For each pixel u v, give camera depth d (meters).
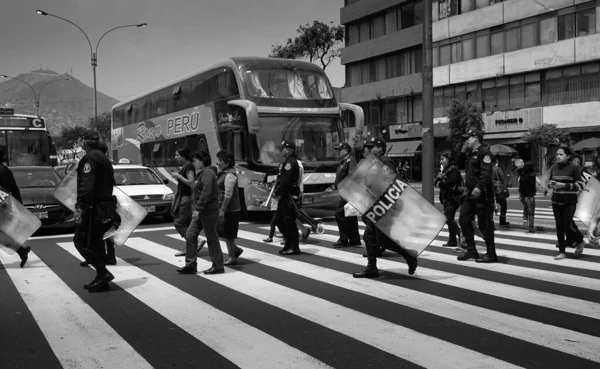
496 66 34.62
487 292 6.30
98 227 6.45
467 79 36.41
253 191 13.95
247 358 4.22
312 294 6.34
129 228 7.57
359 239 10.16
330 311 5.57
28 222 8.14
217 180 8.24
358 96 44.91
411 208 6.92
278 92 14.49
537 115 32.41
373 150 7.29
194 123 16.83
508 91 34.41
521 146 33.75
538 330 4.84
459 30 36.91
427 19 13.23
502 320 5.16
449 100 38.09
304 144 14.52
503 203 12.55
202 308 5.77
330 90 15.30
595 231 8.86
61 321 5.34
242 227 13.62
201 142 16.34
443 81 38.00
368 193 6.95
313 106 14.77
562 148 8.42
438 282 6.88
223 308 5.76
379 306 5.74
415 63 40.00
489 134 35.28
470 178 8.20
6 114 20.16
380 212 6.93
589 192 8.80
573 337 4.63
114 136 24.64
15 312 5.69
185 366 4.07
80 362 4.19
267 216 16.83
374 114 43.69
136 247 10.36
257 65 14.65
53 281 7.29
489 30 35.12
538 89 32.72
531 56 32.66
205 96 16.16
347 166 9.98
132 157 22.47
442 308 5.63
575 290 6.36
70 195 8.06
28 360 4.24
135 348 4.50
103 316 5.50
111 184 6.55
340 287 6.69
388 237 6.96
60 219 12.11
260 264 8.38
